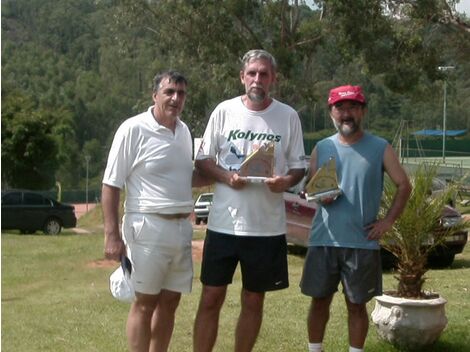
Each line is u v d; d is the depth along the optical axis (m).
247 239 5.20
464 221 7.08
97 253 15.27
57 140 40.91
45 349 6.81
